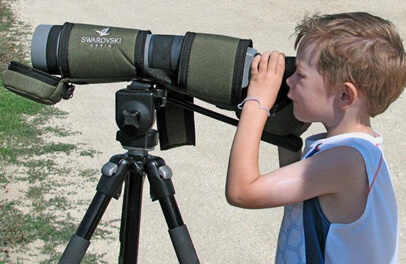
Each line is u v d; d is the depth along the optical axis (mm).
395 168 5344
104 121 6258
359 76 1790
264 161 5473
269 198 1836
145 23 10070
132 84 2244
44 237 3977
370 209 1821
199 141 5852
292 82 1913
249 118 1921
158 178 2230
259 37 9320
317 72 1840
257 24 9938
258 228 4391
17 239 3930
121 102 2174
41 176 4879
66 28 2277
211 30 9727
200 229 4359
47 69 2311
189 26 9938
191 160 5438
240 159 1859
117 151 5531
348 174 1812
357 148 1821
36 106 6387
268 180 1843
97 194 2215
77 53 2250
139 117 2156
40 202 4426
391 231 1921
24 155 5262
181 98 2332
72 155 5352
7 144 5449
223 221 4469
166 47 2203
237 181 1845
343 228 1841
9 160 5121
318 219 1875
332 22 1837
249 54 2117
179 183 5008
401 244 4211
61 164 5152
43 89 2279
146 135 2203
